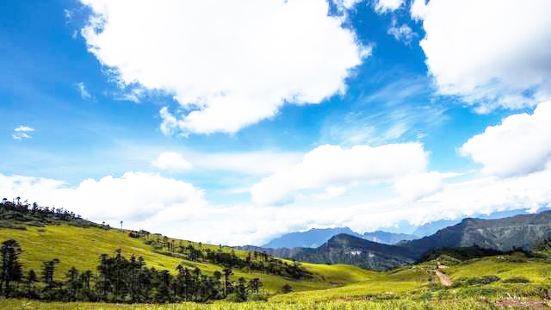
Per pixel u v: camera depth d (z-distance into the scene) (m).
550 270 147.50
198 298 192.88
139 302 171.12
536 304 63.06
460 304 63.22
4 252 171.25
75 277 184.25
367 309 61.03
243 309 63.47
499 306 61.69
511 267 183.75
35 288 160.38
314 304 65.75
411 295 113.62
